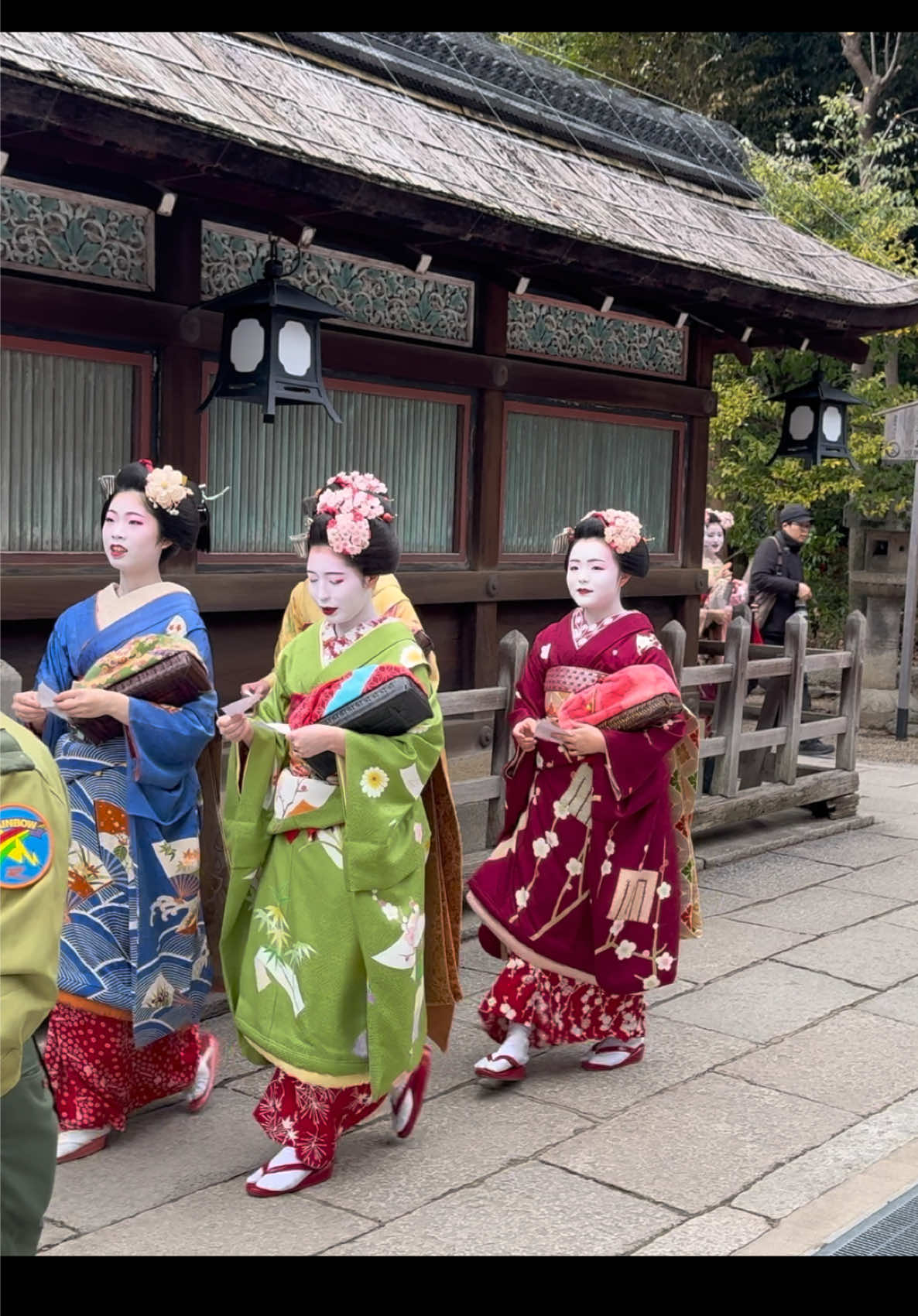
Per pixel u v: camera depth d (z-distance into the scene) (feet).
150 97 12.70
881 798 27.40
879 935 17.57
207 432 17.29
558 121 22.70
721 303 21.27
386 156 15.97
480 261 19.30
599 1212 9.98
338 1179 10.48
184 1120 11.62
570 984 12.80
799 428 26.16
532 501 22.31
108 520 11.25
